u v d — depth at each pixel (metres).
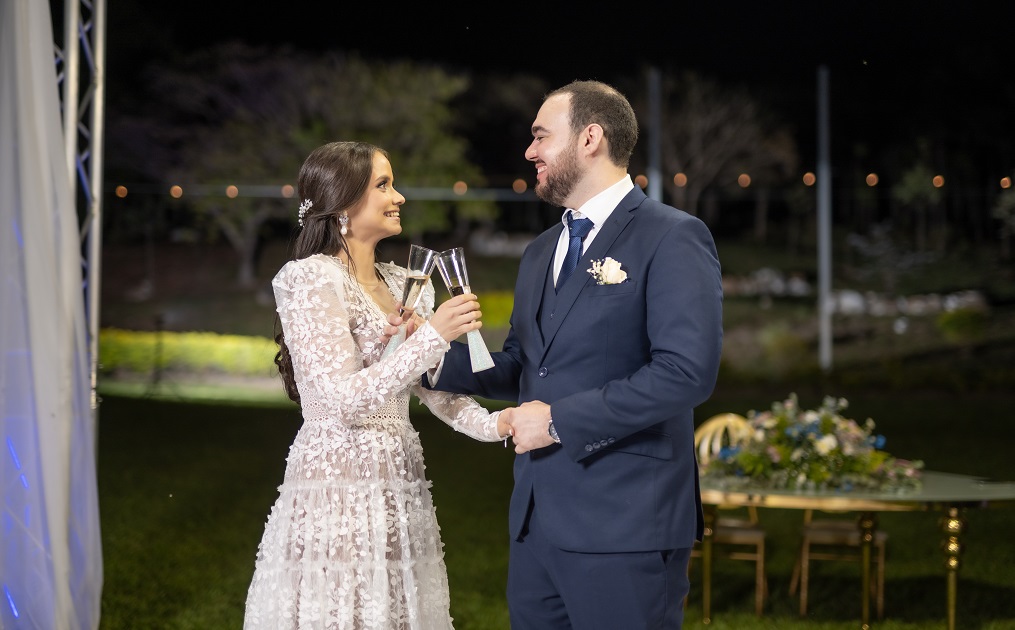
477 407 2.94
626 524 2.57
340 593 2.79
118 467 9.05
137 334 17.41
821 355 17.58
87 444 3.82
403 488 2.91
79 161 4.21
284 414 12.77
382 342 2.89
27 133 3.64
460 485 8.77
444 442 11.23
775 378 16.34
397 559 2.87
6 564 3.57
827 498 4.38
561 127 2.72
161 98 20.34
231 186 19.47
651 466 2.60
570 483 2.63
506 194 21.11
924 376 16.06
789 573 5.97
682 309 2.51
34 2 3.69
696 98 21.73
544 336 2.72
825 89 17.50
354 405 2.73
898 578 5.86
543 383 2.70
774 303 20.42
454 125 22.38
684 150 22.02
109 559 6.05
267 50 20.20
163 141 20.53
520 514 2.74
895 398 15.19
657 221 2.64
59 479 3.63
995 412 13.32
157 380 15.53
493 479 9.08
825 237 17.36
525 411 2.63
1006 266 20.25
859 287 20.72
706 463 4.99
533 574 2.75
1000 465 9.22
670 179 22.02
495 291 20.91
